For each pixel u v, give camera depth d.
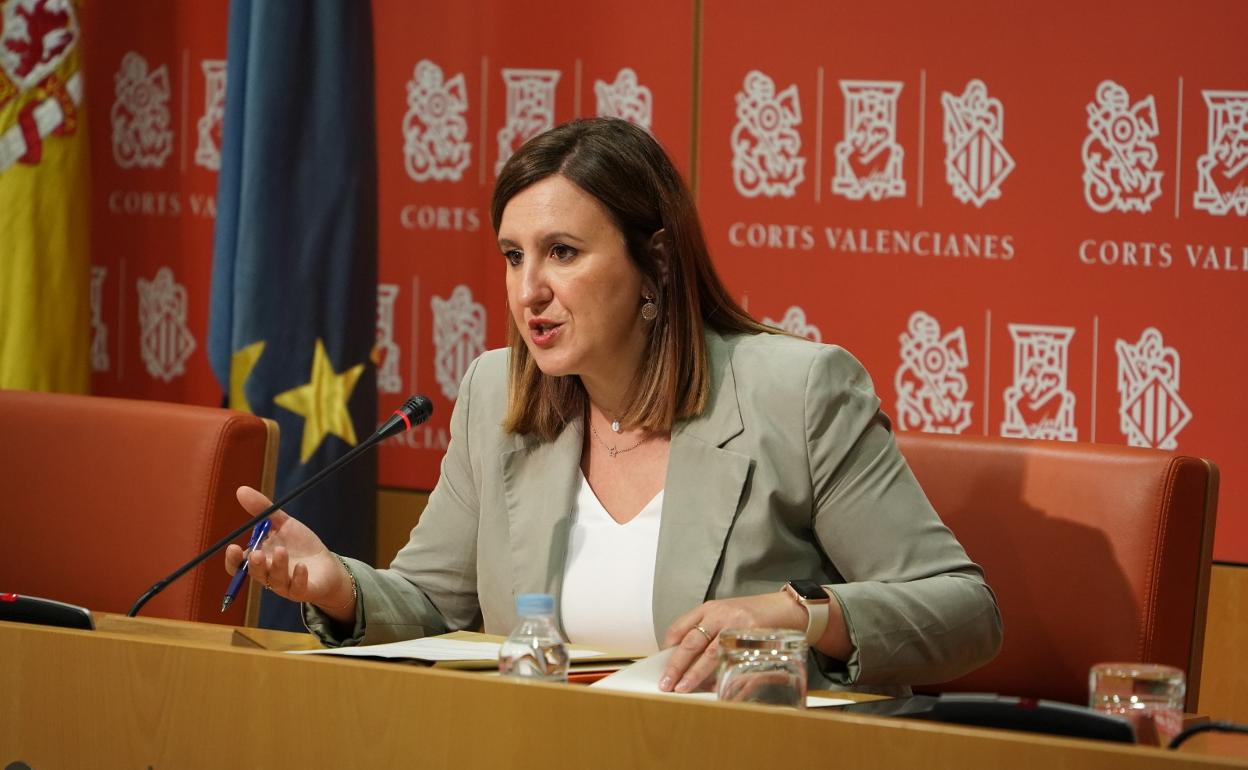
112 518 4.81
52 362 6.85
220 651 2.68
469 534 4.27
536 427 4.09
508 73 6.89
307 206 6.38
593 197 3.77
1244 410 5.98
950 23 6.27
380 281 7.12
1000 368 6.29
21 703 2.81
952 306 6.34
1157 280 6.07
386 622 3.98
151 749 2.72
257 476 4.82
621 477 4.00
